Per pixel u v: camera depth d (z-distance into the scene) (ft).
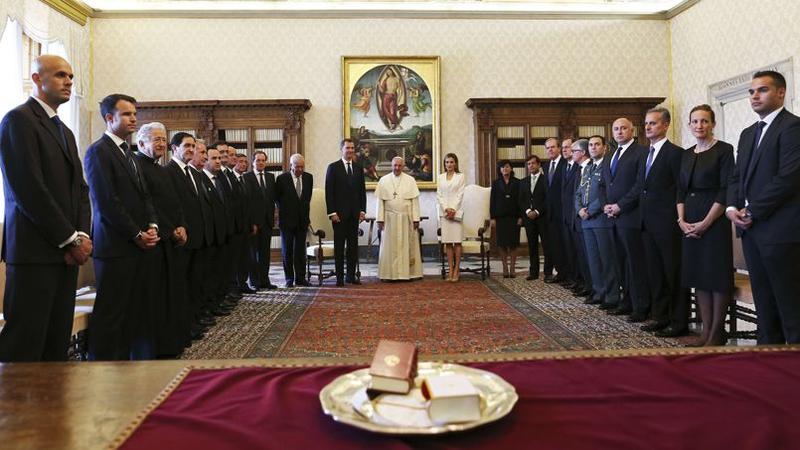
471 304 18.45
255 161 22.50
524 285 22.66
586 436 2.82
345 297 20.24
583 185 18.25
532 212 23.71
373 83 33.40
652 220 13.94
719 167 11.78
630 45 34.22
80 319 10.64
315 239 26.55
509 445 2.72
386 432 2.77
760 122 10.59
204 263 16.01
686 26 32.73
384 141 33.50
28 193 8.45
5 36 25.23
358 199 23.76
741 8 28.40
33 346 8.57
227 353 12.66
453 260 24.17
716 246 11.84
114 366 4.19
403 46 33.63
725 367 3.94
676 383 3.62
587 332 14.25
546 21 33.94
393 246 24.26
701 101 31.65
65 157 9.35
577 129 33.30
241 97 33.12
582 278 20.58
